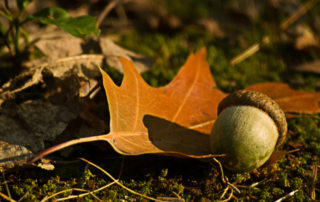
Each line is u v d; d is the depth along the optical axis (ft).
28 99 1.00
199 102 0.99
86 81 1.01
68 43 1.08
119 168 0.93
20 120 0.94
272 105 0.90
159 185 0.90
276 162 0.94
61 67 1.00
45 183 0.90
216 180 0.92
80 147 0.93
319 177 0.93
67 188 0.89
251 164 0.89
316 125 1.03
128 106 0.91
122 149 0.87
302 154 0.96
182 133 0.93
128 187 0.90
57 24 0.99
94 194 0.89
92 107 0.95
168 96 0.97
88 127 0.94
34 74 0.99
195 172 0.93
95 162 0.93
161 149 0.90
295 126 1.02
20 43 1.12
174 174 0.92
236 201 0.89
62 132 0.94
